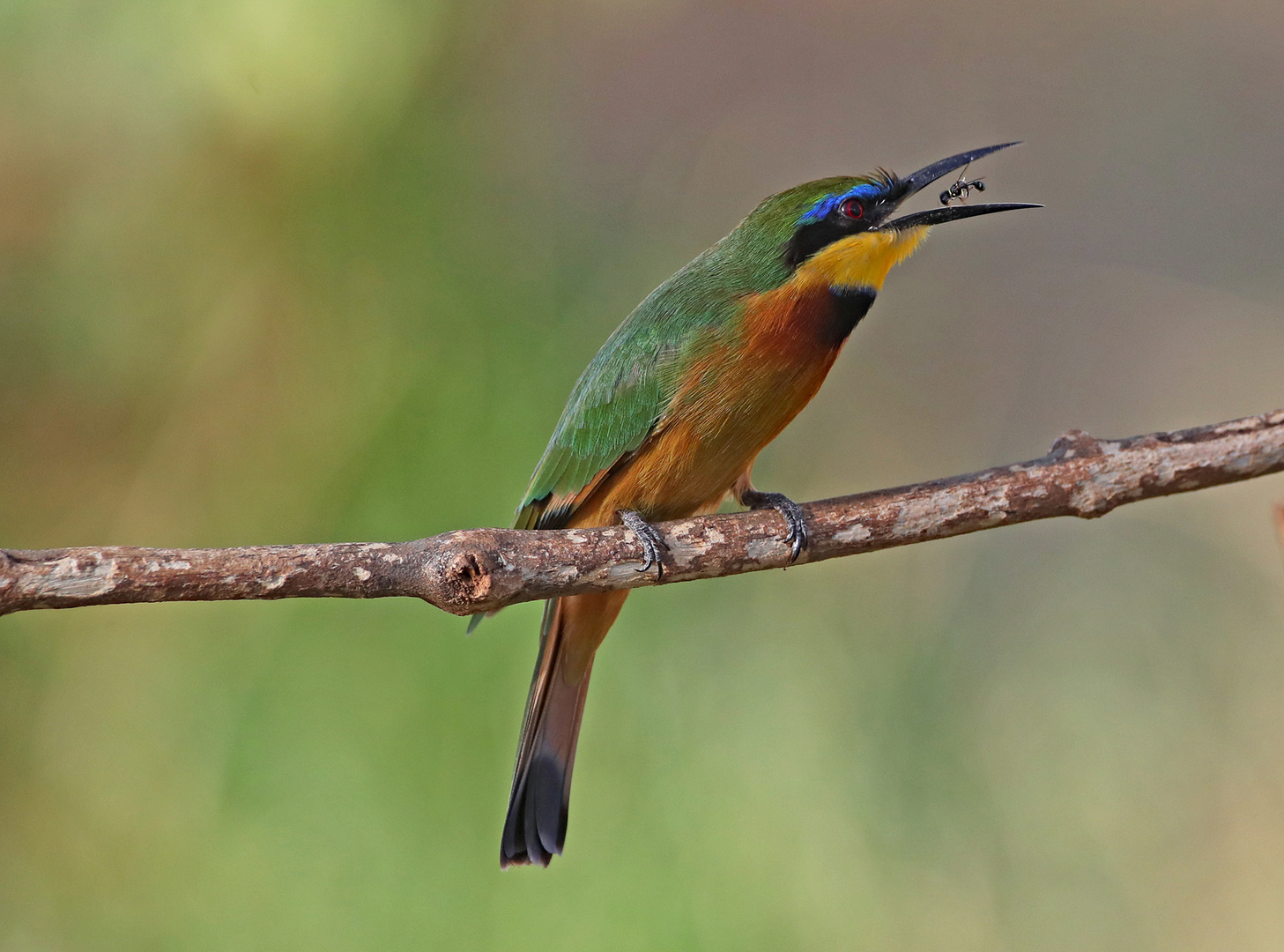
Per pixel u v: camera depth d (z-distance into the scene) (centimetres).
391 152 1267
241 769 1088
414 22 1279
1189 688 1327
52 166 1233
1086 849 1188
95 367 1241
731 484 925
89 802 1096
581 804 1088
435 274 1270
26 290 1239
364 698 1099
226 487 1225
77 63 1212
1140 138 2038
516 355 1262
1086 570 1442
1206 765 1259
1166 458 735
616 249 1530
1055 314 1819
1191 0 2198
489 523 1184
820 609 1274
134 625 1139
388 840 1058
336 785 1071
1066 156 2044
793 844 1085
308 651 1118
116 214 1237
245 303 1241
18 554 597
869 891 1085
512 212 1409
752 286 887
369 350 1234
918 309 1831
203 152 1232
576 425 916
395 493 1201
